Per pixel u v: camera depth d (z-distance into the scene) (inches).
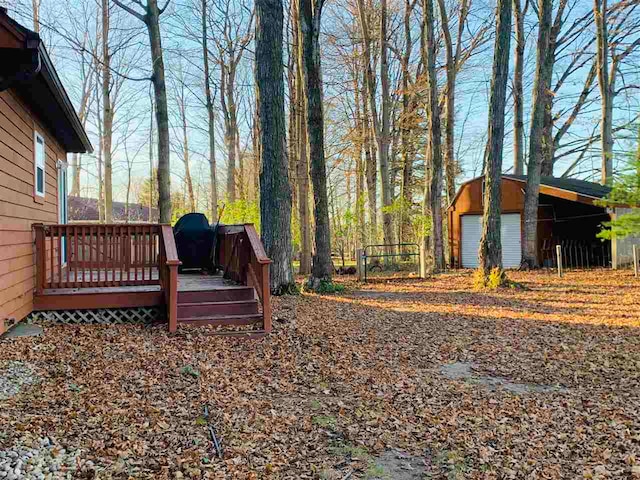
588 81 880.9
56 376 176.6
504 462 127.0
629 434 140.1
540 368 212.2
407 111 860.0
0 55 188.7
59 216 383.6
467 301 399.9
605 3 680.4
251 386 187.0
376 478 120.2
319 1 426.9
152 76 477.4
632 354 224.1
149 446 129.0
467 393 182.7
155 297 275.4
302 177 706.8
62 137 366.3
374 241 848.3
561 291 431.5
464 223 738.8
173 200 1376.7
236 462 124.0
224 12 836.0
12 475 105.1
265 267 263.9
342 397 178.1
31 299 258.2
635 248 525.3
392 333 283.0
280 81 402.3
